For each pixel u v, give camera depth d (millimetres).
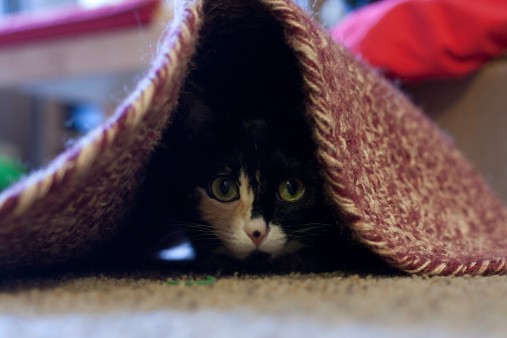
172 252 1140
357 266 914
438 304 570
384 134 1030
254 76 1006
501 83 1567
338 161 810
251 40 930
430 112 1689
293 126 981
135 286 714
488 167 1616
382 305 565
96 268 915
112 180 743
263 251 970
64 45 2152
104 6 2094
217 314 537
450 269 828
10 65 2254
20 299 629
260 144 986
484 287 692
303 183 973
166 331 481
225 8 840
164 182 960
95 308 576
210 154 1003
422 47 1487
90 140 654
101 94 2607
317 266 963
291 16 811
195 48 818
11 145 3057
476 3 1504
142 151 769
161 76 689
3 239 685
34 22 2211
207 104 1001
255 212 962
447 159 1269
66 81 2291
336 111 844
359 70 1042
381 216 874
